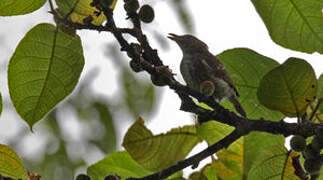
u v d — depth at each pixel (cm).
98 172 802
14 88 629
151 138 768
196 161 618
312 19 678
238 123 596
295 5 676
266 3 682
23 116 634
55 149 1152
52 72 632
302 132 572
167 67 585
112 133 1102
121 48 575
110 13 573
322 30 680
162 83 589
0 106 620
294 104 604
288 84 596
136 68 583
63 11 614
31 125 634
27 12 602
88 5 613
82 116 1136
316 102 650
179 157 777
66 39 621
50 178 1129
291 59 583
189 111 620
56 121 1153
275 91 601
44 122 1173
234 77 727
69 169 1134
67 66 633
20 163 636
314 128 570
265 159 652
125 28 587
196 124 741
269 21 688
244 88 726
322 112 636
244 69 720
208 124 737
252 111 725
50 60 629
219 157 737
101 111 1114
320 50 685
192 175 757
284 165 652
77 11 615
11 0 591
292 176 652
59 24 593
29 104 634
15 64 624
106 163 805
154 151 768
